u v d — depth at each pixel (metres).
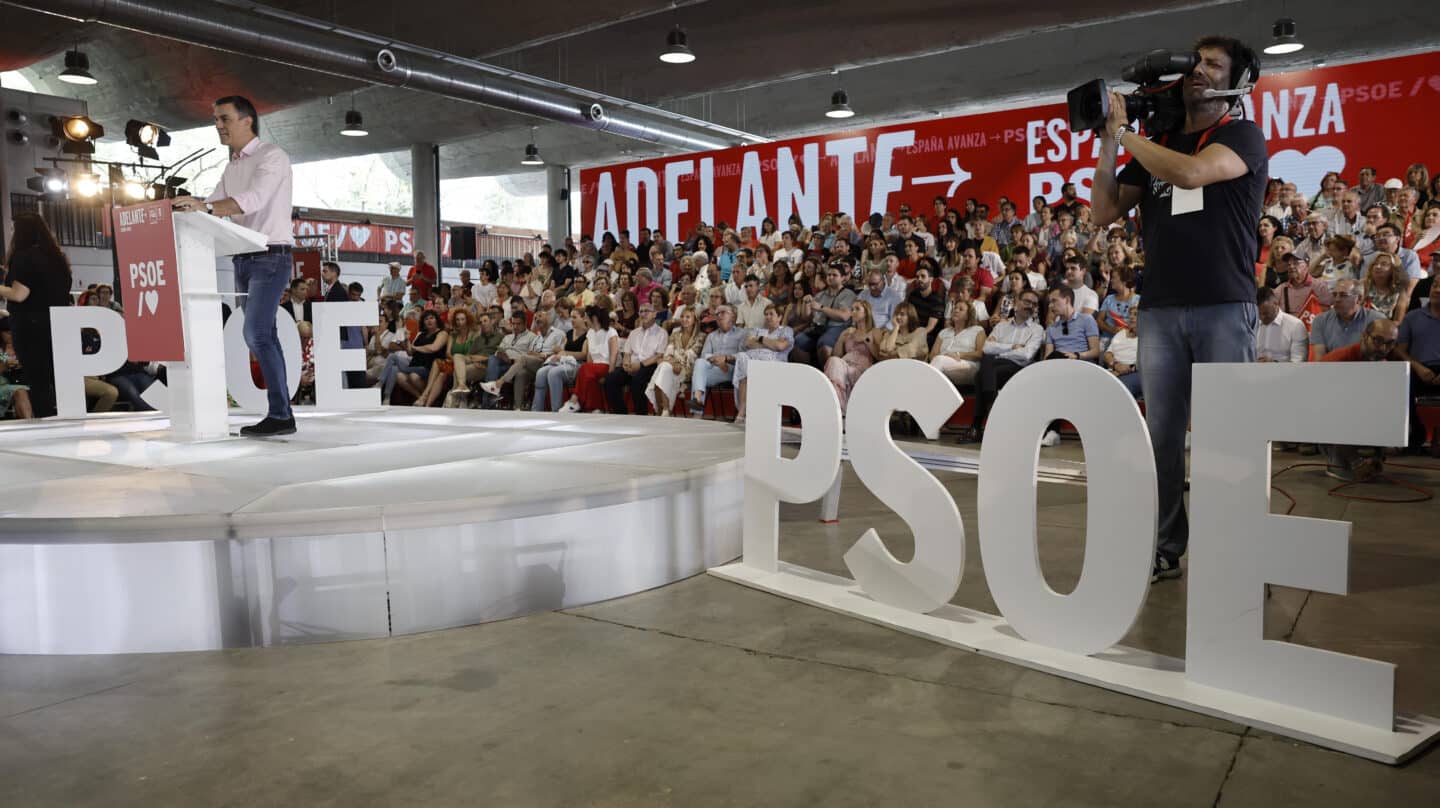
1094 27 12.34
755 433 2.82
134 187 11.52
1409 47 10.78
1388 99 6.84
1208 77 2.45
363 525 2.25
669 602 2.55
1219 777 1.48
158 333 3.69
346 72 10.77
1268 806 1.39
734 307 7.84
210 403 3.75
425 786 1.48
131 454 3.29
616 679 1.96
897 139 9.23
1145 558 1.88
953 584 2.25
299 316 8.77
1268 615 2.38
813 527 3.57
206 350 3.72
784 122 15.65
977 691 1.87
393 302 9.78
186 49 12.65
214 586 2.19
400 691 1.90
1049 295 6.59
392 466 2.94
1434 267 5.79
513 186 23.11
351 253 18.48
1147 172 2.66
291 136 16.88
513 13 10.77
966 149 8.83
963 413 7.30
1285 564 1.72
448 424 4.45
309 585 2.23
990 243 8.47
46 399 5.94
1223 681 1.82
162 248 3.55
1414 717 1.68
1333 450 4.61
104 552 2.18
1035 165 8.49
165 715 1.79
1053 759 1.56
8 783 1.51
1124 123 2.54
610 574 2.59
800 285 7.88
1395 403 1.55
